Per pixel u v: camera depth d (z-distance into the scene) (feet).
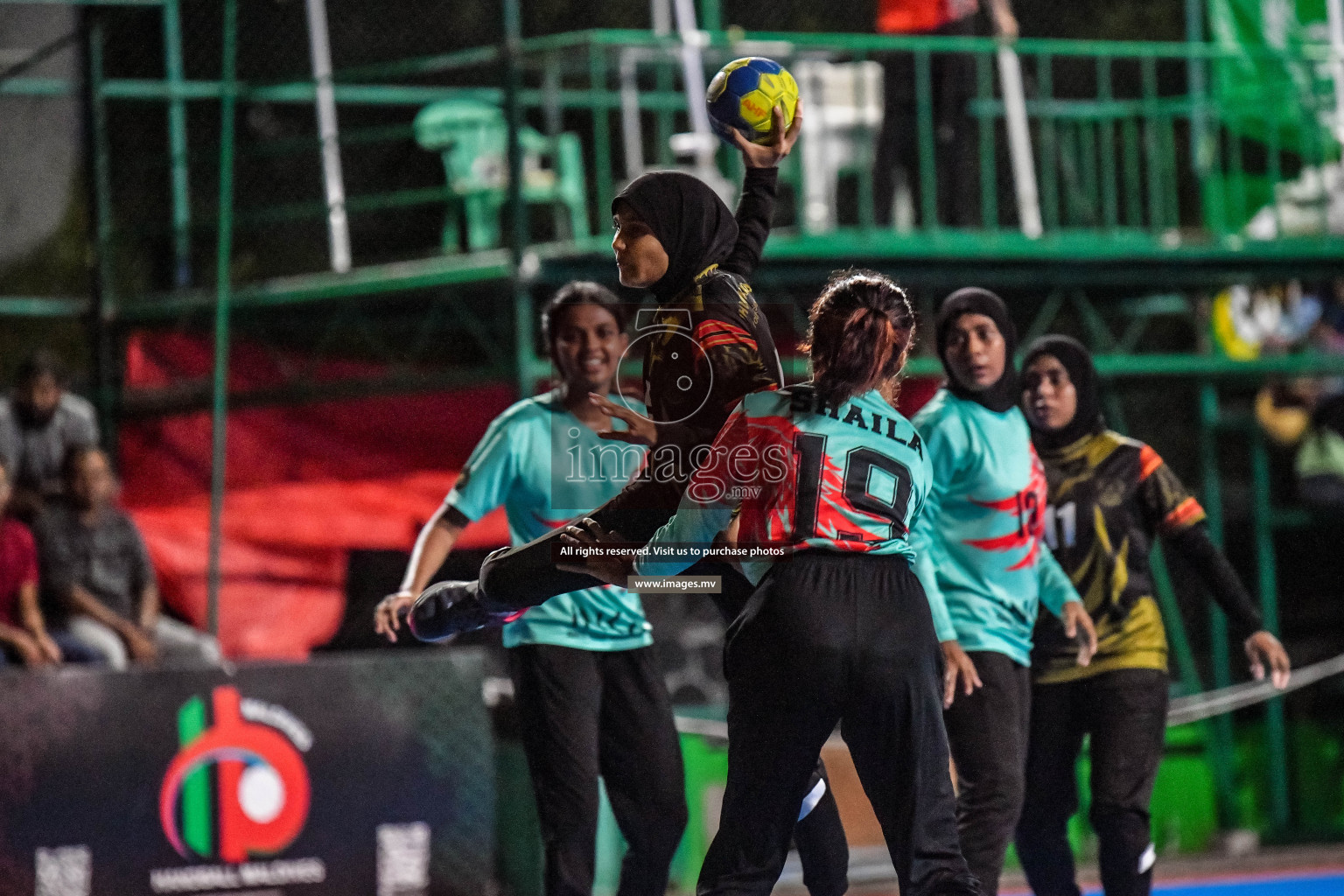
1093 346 130.21
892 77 106.42
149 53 139.64
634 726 61.72
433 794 79.71
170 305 114.93
